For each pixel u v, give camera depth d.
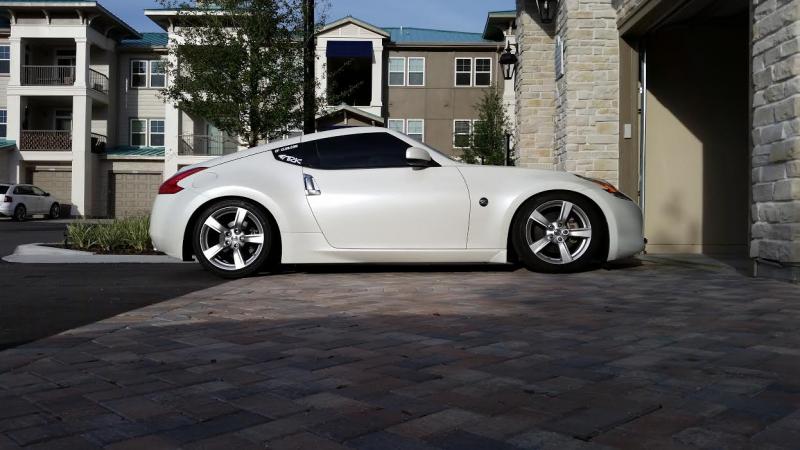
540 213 6.00
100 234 8.96
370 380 2.71
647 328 3.58
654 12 7.59
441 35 34.22
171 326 3.88
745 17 8.38
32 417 2.34
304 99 11.15
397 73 31.20
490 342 3.32
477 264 6.84
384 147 6.16
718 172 8.75
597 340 3.33
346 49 29.81
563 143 8.92
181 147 31.66
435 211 5.91
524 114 11.12
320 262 5.97
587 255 5.98
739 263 7.03
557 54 9.40
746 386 2.52
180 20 11.45
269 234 6.00
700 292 4.80
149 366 2.99
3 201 26.73
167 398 2.53
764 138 5.34
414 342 3.35
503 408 2.34
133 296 5.07
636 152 8.62
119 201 33.00
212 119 11.07
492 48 30.75
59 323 4.02
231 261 6.12
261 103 11.02
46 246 9.27
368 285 5.40
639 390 2.50
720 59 8.77
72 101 32.78
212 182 6.01
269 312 4.27
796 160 4.91
